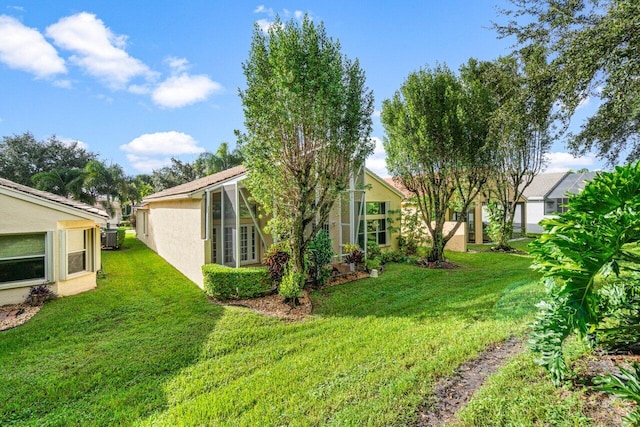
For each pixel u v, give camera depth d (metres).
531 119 8.74
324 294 9.65
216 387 4.78
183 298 9.55
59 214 9.66
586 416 3.09
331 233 13.36
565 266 3.21
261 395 4.41
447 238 14.77
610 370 3.77
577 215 3.32
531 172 18.44
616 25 6.18
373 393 4.16
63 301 9.34
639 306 4.18
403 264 14.61
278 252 9.34
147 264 15.56
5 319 7.85
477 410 3.42
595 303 3.37
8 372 5.34
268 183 8.16
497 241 20.31
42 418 4.17
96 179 27.81
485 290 9.23
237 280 9.02
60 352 6.07
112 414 4.21
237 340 6.41
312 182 8.63
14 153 34.97
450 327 6.32
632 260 3.15
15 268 9.02
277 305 8.43
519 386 3.74
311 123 7.75
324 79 7.65
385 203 16.98
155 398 4.55
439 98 13.20
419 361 4.92
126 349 6.13
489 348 5.05
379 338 6.09
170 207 15.55
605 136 9.88
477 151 13.13
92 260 11.09
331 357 5.41
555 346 3.69
